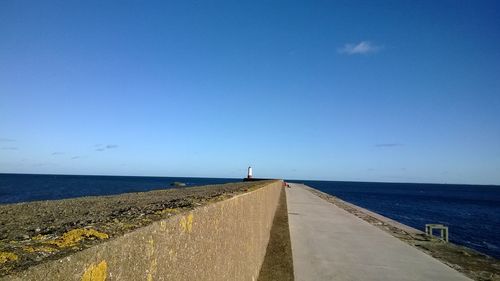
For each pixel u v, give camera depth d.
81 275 1.82
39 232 3.10
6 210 5.99
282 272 9.81
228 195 6.49
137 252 2.34
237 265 5.96
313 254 11.98
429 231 18.27
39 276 1.60
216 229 4.41
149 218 2.97
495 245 24.53
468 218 44.47
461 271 10.92
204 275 3.80
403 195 109.19
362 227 18.14
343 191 124.94
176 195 10.12
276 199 26.39
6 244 2.00
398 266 10.86
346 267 10.55
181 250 3.11
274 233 15.25
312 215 22.09
